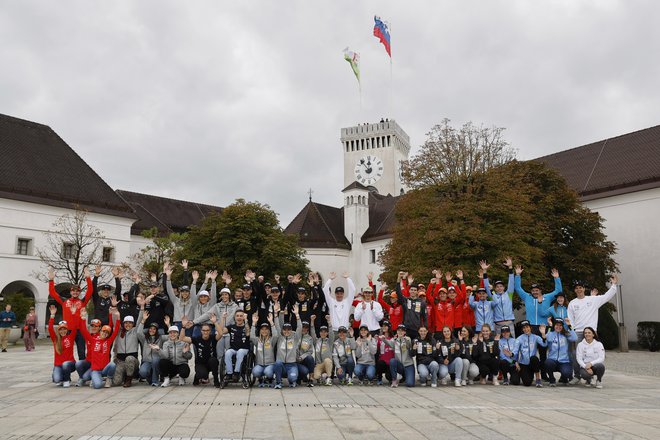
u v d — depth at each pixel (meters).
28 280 37.94
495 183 28.14
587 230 33.22
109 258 43.81
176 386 12.25
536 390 12.24
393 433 7.46
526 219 28.11
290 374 12.05
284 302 13.84
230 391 11.49
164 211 57.09
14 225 37.78
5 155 39.84
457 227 25.92
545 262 30.64
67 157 44.72
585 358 12.96
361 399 10.55
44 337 37.44
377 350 13.21
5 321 24.78
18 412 8.92
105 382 12.34
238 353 11.93
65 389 11.79
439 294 14.38
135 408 9.29
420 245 27.47
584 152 44.62
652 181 36.69
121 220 44.84
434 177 31.77
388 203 61.66
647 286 36.50
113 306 12.83
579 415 8.92
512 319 14.20
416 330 13.52
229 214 40.62
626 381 14.41
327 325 13.94
